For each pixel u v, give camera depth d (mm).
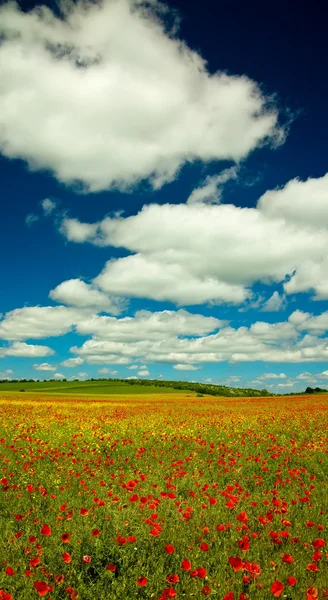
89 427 20156
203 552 5625
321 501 8164
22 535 6086
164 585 4840
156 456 13023
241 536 6348
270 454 13422
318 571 5242
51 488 8906
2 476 9703
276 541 6113
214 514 7133
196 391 108062
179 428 20328
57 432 17969
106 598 4566
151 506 6469
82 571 4922
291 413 31812
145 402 53156
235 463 11531
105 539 5566
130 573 4996
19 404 42594
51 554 5375
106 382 118062
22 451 13320
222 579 5012
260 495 8773
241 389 115875
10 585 4766
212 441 16578
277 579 5074
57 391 87312
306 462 12211
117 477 9719
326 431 19547
